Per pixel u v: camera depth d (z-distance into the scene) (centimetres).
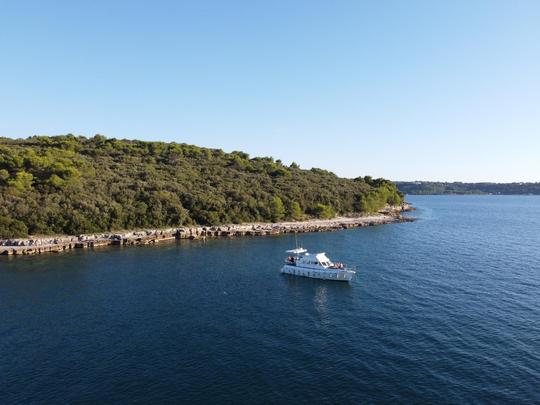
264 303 6144
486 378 3816
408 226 15925
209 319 5434
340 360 4209
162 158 18088
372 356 4291
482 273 7769
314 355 4334
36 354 4362
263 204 15125
